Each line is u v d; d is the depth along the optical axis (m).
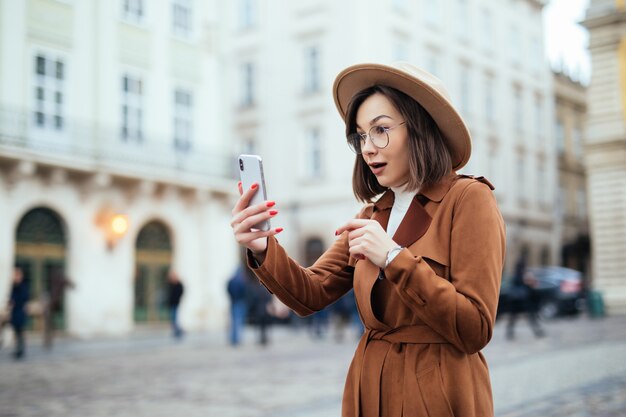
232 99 31.16
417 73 1.88
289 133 29.20
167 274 21.09
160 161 20.58
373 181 2.10
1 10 17.39
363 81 1.92
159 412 6.70
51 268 18.20
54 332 18.02
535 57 40.12
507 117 36.72
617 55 25.55
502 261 1.78
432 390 1.72
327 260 2.08
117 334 19.25
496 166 35.44
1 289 16.86
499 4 36.75
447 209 1.79
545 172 39.97
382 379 1.79
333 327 22.06
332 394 7.47
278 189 29.38
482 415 1.76
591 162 25.91
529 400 6.40
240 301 15.12
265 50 30.20
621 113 25.41
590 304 23.59
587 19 25.86
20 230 17.61
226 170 22.58
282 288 1.92
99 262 19.14
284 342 15.79
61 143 18.31
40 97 18.12
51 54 18.45
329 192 27.73
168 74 21.30
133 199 20.06
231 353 13.07
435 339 1.75
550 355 10.45
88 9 19.34
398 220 1.91
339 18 27.86
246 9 31.12
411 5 29.81
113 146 19.39
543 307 22.44
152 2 21.05
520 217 36.75
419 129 1.83
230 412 6.57
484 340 1.67
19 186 17.45
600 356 10.08
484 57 35.09
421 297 1.65
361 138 1.92
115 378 9.49
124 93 20.14
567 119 43.16
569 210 42.31
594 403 6.22
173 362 11.56
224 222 22.70
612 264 25.27
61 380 9.38
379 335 1.83
